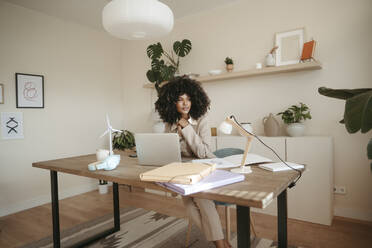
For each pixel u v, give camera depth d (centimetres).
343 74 254
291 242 204
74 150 371
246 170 126
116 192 233
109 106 424
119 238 221
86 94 389
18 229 249
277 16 289
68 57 365
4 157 298
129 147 384
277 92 291
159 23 154
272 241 206
